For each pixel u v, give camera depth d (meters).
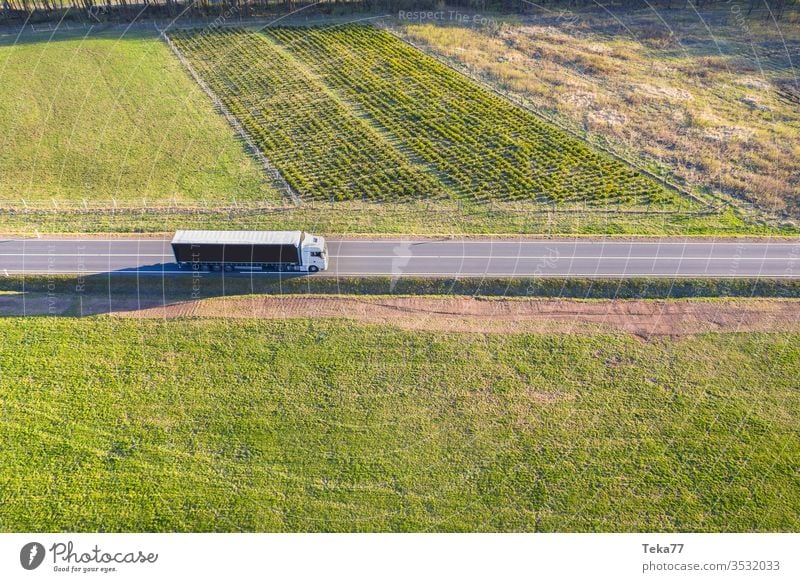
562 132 77.19
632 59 97.06
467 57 96.12
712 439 42.28
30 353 47.88
